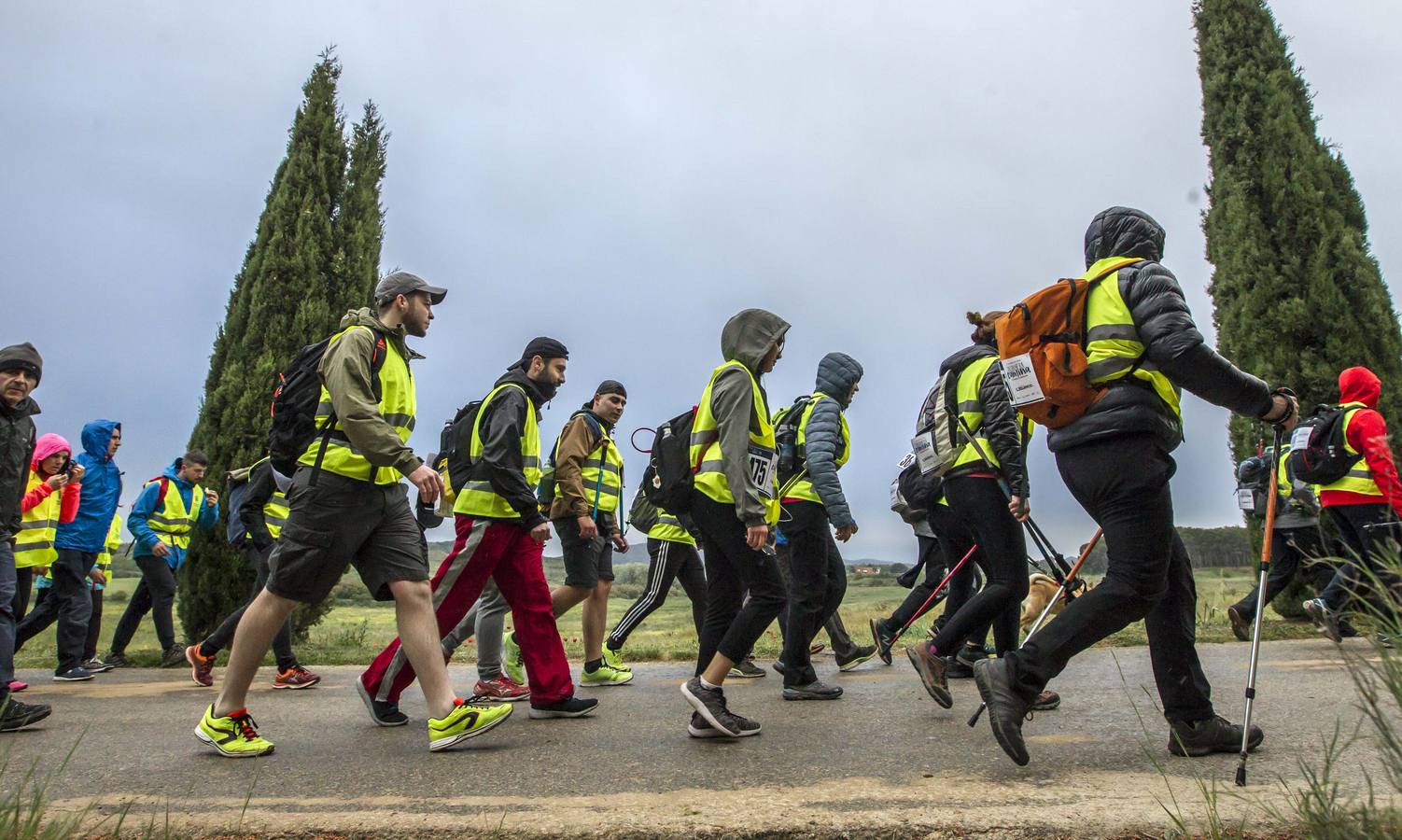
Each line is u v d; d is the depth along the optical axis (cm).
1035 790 296
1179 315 313
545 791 317
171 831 276
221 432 931
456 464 486
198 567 915
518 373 503
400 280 416
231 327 984
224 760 381
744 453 407
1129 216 351
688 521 674
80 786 336
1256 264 902
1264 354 885
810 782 318
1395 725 226
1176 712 342
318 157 1027
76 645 722
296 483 388
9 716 462
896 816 269
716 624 459
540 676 480
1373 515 589
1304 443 621
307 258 990
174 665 826
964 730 411
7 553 485
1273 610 871
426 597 405
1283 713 413
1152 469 318
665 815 278
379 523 397
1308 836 239
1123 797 282
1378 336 866
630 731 436
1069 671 591
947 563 605
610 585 647
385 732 449
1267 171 910
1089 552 383
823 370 555
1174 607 346
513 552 487
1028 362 337
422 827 274
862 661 686
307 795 317
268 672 752
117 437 764
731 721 405
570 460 597
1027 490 476
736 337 432
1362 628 239
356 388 379
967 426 501
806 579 522
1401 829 221
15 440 489
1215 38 959
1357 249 885
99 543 740
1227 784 294
